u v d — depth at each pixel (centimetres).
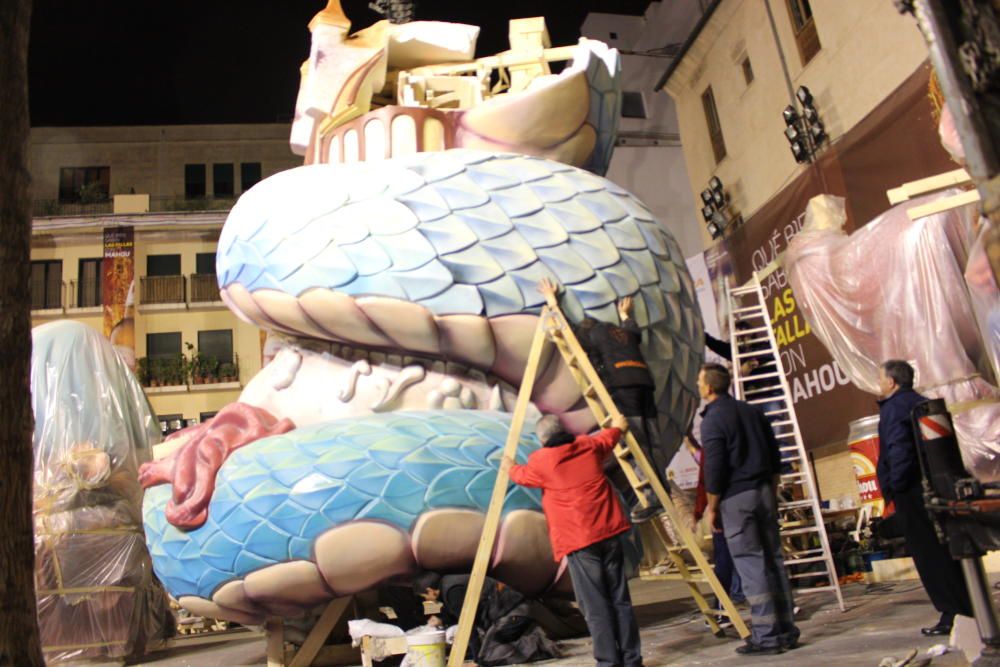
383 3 983
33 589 329
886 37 1344
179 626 1608
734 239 1730
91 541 907
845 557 975
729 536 500
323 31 907
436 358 714
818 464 1495
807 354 1476
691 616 781
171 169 3080
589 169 908
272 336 792
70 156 3050
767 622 488
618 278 725
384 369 717
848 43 1440
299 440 656
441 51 945
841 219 1345
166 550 684
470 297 679
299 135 955
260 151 3123
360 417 677
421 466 624
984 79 136
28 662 318
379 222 702
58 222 2752
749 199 1805
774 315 1577
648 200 2364
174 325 2795
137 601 929
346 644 705
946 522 344
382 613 884
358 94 888
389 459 626
